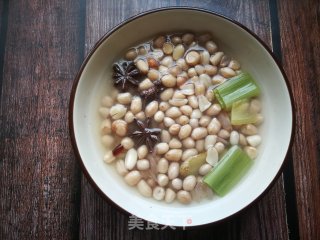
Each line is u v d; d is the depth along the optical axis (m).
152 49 0.21
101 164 0.20
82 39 0.22
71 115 0.19
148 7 0.22
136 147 0.20
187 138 0.20
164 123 0.21
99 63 0.20
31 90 0.22
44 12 0.22
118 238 0.20
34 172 0.21
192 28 0.21
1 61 0.22
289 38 0.22
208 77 0.21
